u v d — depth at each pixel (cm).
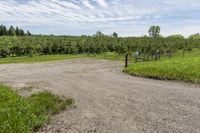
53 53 6988
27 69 2984
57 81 1997
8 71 2772
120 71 2680
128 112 1093
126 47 6425
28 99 1269
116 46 6806
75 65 3528
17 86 1758
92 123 968
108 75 2330
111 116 1045
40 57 5547
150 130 878
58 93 1516
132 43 6819
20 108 1044
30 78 2192
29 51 6450
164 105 1188
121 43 6838
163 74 2041
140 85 1739
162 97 1350
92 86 1739
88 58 5044
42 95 1377
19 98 1245
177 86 1673
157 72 2123
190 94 1409
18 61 4297
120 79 2047
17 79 2133
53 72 2645
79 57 5378
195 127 898
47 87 1730
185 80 1864
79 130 901
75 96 1430
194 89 1559
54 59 4762
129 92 1505
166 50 5847
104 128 911
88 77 2202
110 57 5334
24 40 7412
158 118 1002
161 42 7419
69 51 7081
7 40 6981
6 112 983
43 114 1039
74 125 952
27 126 877
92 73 2511
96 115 1065
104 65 3509
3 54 5984
